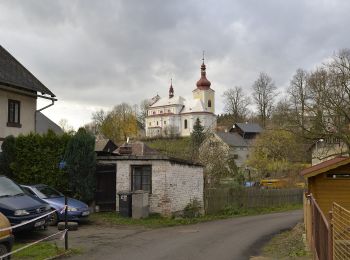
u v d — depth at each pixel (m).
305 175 17.00
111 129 121.00
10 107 25.69
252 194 32.88
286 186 48.41
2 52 28.16
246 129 96.44
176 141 96.88
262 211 31.88
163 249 13.54
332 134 30.56
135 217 20.73
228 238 16.52
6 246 10.45
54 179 21.34
